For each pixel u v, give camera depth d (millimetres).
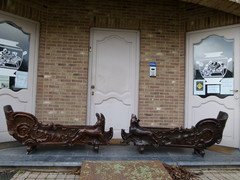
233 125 3988
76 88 4352
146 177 2545
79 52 4387
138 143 3375
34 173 2826
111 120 4500
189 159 3221
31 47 4199
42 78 4266
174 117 4520
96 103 4473
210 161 3139
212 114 4234
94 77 4484
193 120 4445
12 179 2625
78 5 4418
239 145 3893
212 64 4293
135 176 2555
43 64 4273
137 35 4625
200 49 4449
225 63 4152
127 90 4566
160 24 4602
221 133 3268
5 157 3096
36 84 4238
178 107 4531
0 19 3801
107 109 4508
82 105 4355
